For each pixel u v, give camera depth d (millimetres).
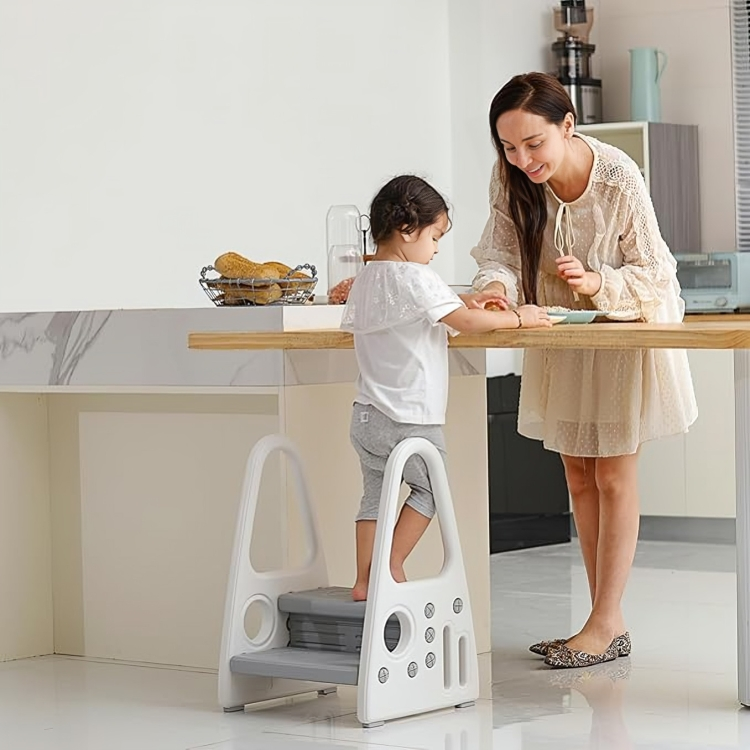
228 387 4621
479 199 8438
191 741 3955
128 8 6336
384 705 4062
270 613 4383
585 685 4574
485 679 4699
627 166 4707
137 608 5184
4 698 4605
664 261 4734
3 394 5285
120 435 5195
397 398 4203
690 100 8875
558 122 4598
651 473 8258
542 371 4992
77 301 6086
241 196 6922
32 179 5891
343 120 7566
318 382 4645
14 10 5820
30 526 5348
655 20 8992
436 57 8219
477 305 4305
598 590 4957
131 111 6340
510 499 8133
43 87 5941
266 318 4543
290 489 4539
